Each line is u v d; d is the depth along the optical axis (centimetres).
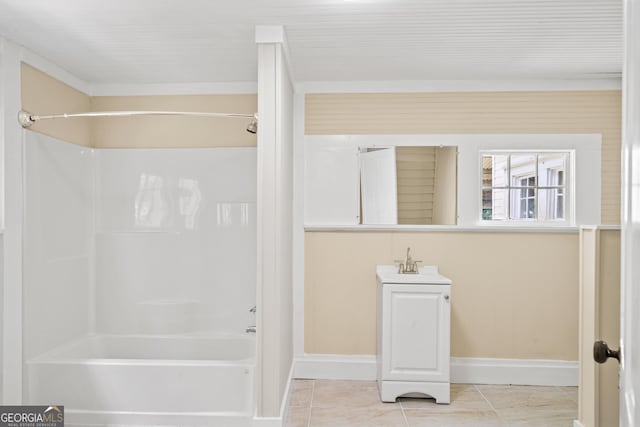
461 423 284
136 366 280
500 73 345
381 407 309
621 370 93
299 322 363
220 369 276
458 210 360
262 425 259
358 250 364
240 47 294
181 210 373
